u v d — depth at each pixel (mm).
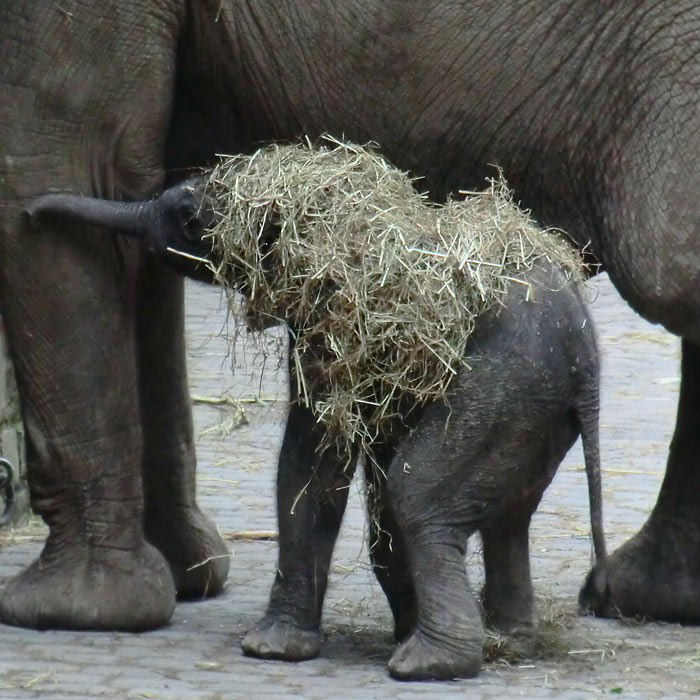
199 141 11164
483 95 10547
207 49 10711
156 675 9945
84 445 10867
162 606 11070
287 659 10297
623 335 25531
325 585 10461
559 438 9891
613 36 10453
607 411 20109
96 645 10617
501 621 10398
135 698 9461
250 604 11977
